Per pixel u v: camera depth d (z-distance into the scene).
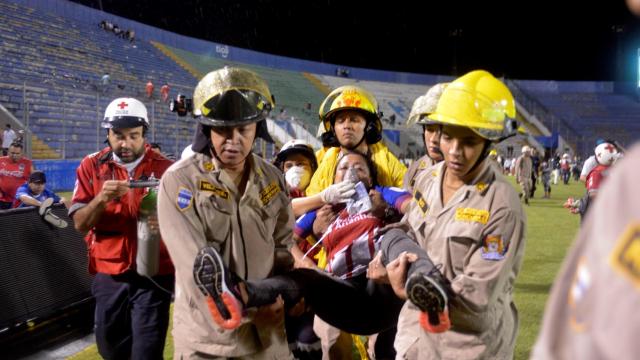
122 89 26.67
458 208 2.25
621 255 0.68
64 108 21.36
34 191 7.23
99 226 3.48
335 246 3.11
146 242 3.19
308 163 4.11
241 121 2.10
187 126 26.62
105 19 33.62
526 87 58.16
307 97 44.53
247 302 2.04
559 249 9.47
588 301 0.71
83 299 5.35
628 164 0.72
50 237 5.11
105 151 3.67
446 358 2.23
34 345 4.69
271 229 2.28
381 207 3.14
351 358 3.54
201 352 2.12
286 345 2.32
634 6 0.68
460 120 2.15
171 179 2.13
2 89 19.81
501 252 2.13
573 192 24.23
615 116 54.19
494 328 2.21
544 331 0.78
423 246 2.40
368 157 3.60
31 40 25.69
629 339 0.65
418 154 42.97
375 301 2.67
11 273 4.57
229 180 2.17
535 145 46.31
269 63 47.12
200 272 1.90
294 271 2.42
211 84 2.12
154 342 3.36
